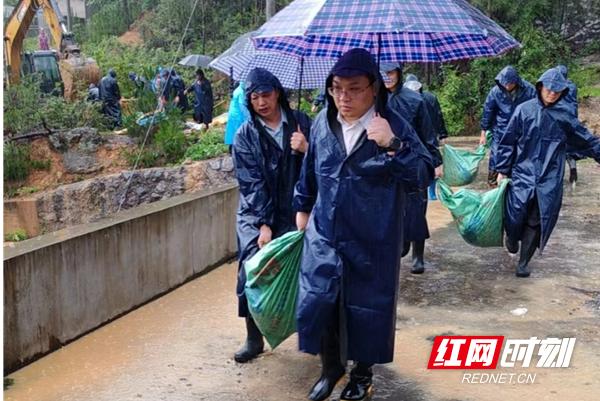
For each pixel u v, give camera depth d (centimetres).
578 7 2188
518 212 552
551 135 544
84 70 1972
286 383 385
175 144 1384
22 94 1502
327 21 319
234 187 635
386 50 428
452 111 1709
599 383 382
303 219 356
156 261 524
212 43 3209
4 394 371
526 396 368
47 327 422
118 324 475
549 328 461
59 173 1366
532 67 1836
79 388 378
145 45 3444
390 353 335
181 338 449
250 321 406
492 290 539
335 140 323
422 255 581
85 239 450
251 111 386
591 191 923
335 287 325
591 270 587
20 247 416
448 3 328
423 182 317
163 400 364
